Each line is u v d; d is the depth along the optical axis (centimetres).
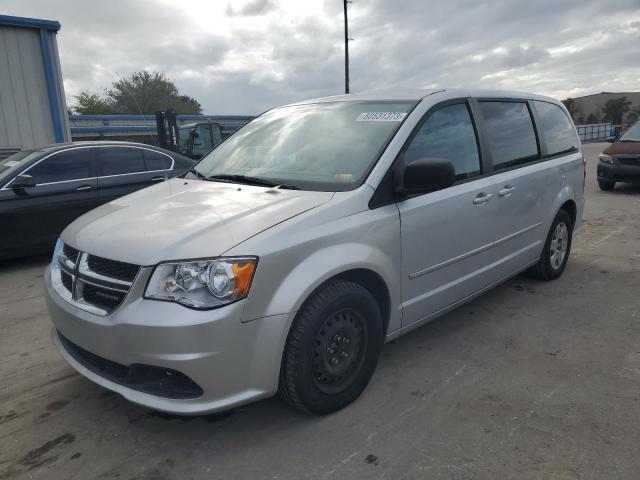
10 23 1077
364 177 314
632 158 1129
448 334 409
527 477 245
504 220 420
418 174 306
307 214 280
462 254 377
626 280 537
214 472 254
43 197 653
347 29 2094
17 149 1124
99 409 311
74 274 278
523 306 467
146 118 2434
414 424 289
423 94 380
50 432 289
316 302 274
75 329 272
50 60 1145
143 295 248
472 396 318
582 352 376
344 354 298
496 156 417
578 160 549
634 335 404
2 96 1097
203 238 257
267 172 353
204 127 1633
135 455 268
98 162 707
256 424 292
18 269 646
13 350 400
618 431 279
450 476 247
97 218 313
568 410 300
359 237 295
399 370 352
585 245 692
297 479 248
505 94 458
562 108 561
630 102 8775
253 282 249
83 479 251
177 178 399
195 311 241
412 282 338
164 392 254
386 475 248
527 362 362
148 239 263
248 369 254
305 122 390
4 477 252
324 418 296
